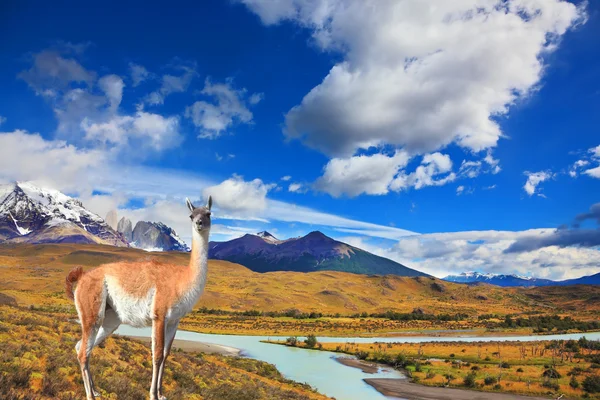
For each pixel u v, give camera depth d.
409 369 66.56
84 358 8.66
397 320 180.62
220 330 114.00
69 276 9.16
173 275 8.91
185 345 75.62
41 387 11.34
